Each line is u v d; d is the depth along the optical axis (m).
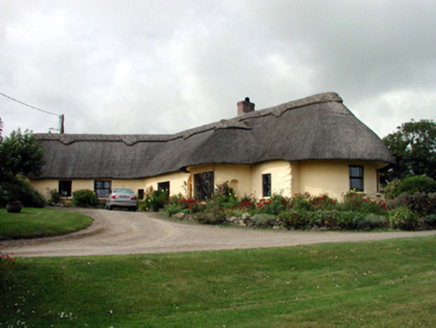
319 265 10.77
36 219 17.14
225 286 9.02
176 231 17.59
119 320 7.17
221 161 25.19
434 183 22.25
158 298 8.12
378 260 11.37
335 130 23.59
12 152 27.06
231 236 16.02
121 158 36.94
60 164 35.69
